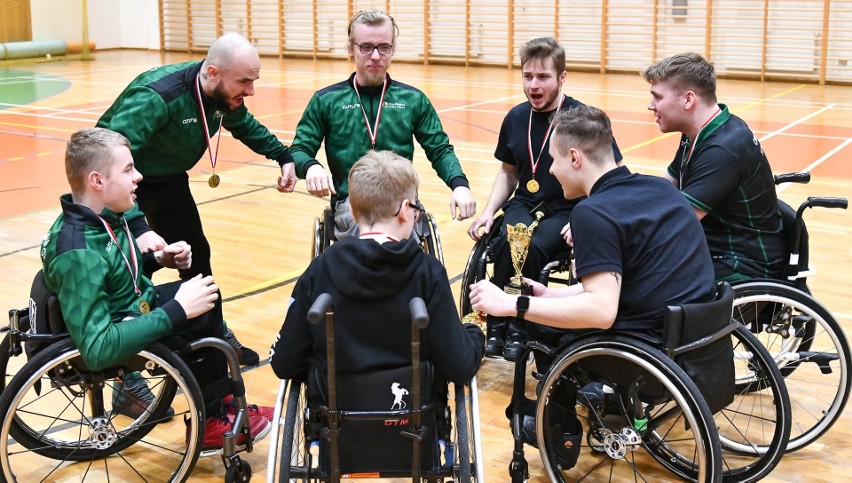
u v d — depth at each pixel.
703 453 2.33
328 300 1.96
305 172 3.56
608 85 13.72
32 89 13.39
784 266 3.14
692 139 3.11
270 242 5.63
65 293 2.44
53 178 7.40
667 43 14.98
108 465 2.93
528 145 3.71
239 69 3.27
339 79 14.62
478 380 3.66
